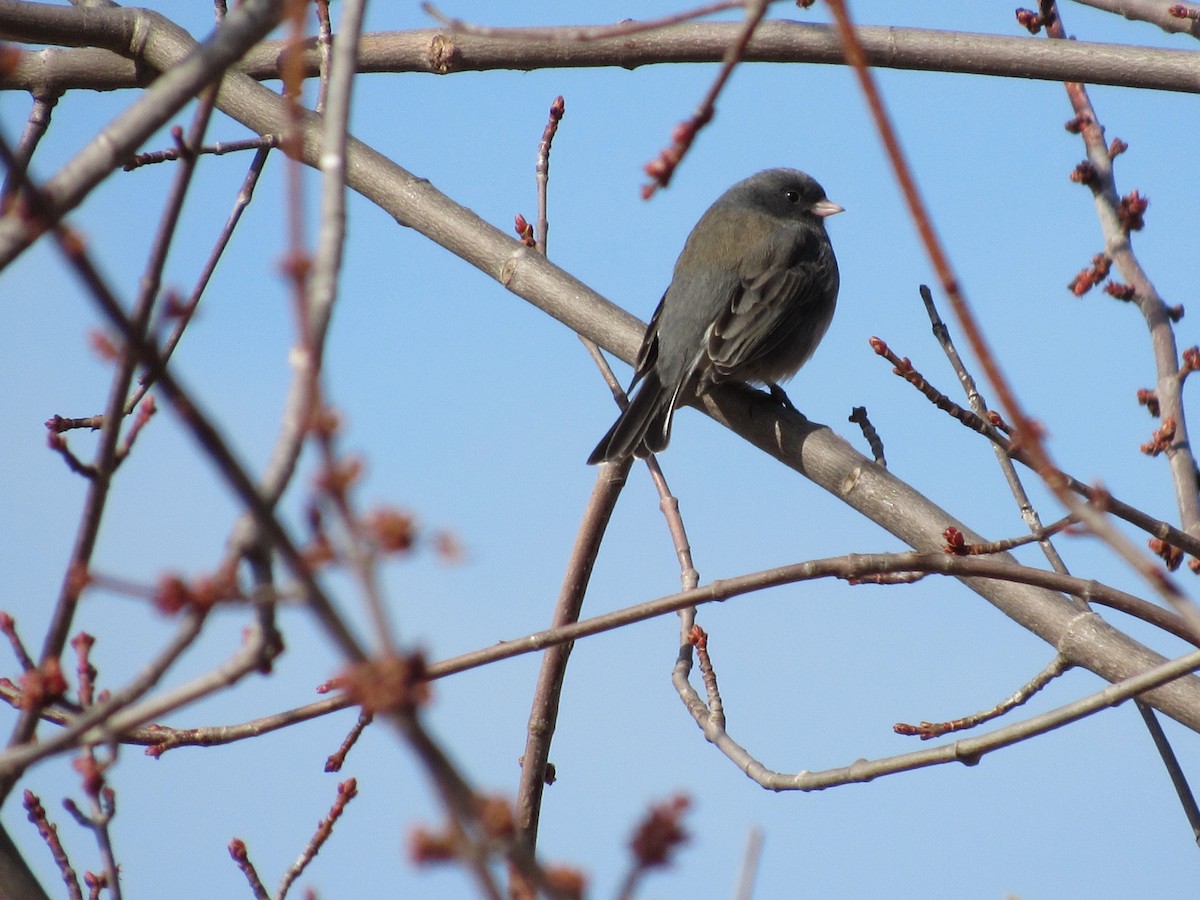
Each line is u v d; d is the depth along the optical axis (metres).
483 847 3.59
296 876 8.41
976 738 7.83
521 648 7.74
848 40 4.77
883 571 7.73
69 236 3.69
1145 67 10.49
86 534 5.60
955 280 4.91
